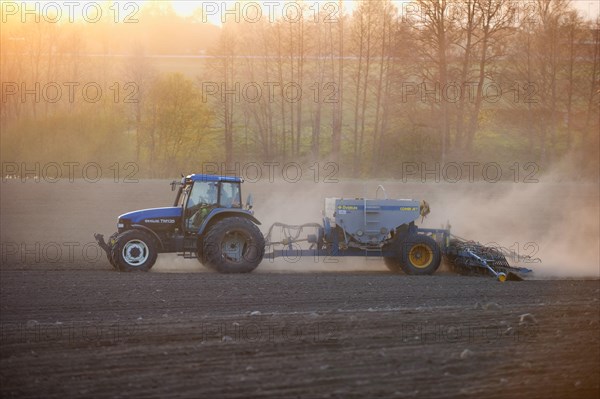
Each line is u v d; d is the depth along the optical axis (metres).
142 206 47.38
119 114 76.50
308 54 72.12
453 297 23.19
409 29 67.62
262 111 73.81
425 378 13.36
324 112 82.38
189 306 20.83
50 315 19.33
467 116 68.56
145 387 12.81
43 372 13.73
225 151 72.69
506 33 67.31
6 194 48.84
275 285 24.94
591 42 69.12
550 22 68.12
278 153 73.94
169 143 72.94
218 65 72.62
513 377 13.55
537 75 69.06
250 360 14.54
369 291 24.08
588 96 69.50
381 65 70.81
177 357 14.76
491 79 68.50
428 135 70.75
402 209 31.00
